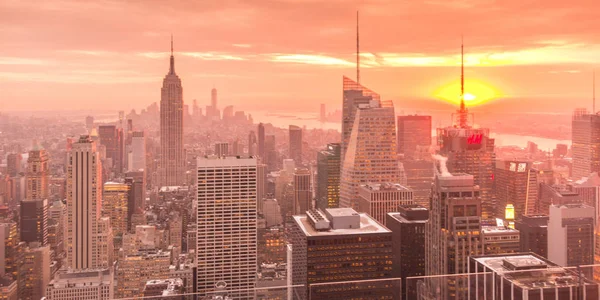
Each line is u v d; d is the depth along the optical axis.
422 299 13.70
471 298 13.68
